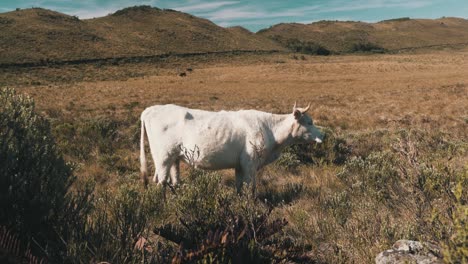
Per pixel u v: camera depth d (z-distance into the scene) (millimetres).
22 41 108688
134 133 13570
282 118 6781
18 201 3535
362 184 6637
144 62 109625
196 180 5164
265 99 43438
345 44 195125
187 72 91062
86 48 113312
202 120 6441
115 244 3371
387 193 6023
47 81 74875
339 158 10383
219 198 4320
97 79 78938
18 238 3486
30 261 2961
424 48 189250
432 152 9977
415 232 3918
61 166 4246
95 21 150375
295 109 6602
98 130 12672
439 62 106750
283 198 6445
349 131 16969
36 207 3545
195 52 127438
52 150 4258
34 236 3584
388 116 22438
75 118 22172
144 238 4113
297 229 4840
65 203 3902
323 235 4609
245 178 6469
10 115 4121
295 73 85312
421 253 3271
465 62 104812
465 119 19219
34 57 98125
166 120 6551
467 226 2410
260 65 106250
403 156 4258
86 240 3385
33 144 4062
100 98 42375
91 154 10406
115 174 8391
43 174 3871
